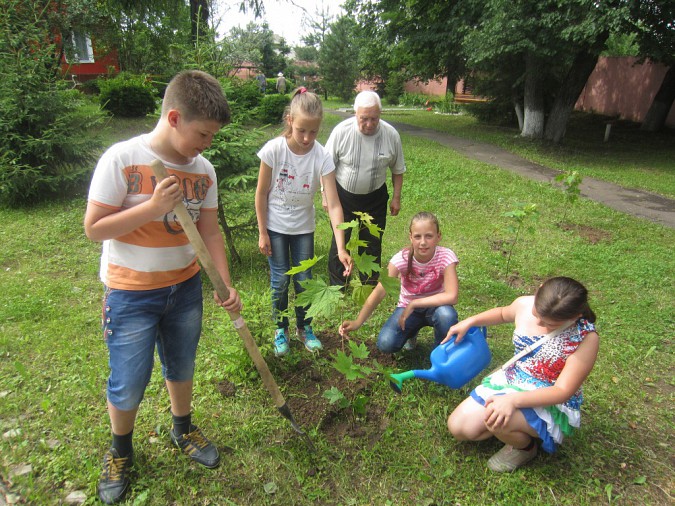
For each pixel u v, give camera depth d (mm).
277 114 16797
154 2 14742
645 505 2328
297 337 3549
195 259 2227
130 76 17641
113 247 2002
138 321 2039
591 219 7246
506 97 18188
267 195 3246
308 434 2664
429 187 8570
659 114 17828
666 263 5445
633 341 3758
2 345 3455
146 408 2840
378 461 2516
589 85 23750
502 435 2381
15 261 5109
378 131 3914
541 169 11391
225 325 3236
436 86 34938
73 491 2295
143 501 2223
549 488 2383
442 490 2367
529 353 2539
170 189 1788
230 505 2250
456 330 2789
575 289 2279
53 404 2881
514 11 11781
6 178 6891
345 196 4055
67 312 4008
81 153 7586
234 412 2836
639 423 2879
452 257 3107
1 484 2312
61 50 13906
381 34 17656
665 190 9656
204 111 1783
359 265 2516
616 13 10102
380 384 3074
